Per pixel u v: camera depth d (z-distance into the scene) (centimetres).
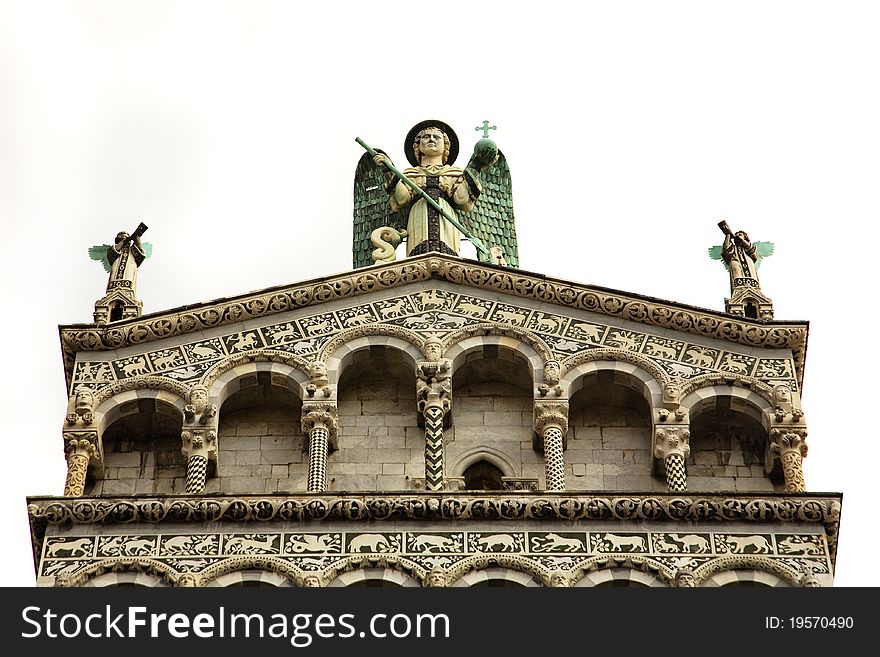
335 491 5059
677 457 5181
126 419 5272
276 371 5309
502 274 5459
